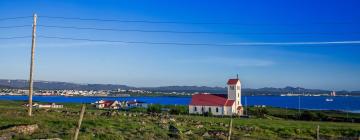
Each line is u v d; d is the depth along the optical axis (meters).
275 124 89.06
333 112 176.50
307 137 66.00
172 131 56.53
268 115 139.12
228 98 146.38
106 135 45.41
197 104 145.75
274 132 71.00
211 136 56.38
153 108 139.38
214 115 136.75
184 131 58.47
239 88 148.38
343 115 150.38
